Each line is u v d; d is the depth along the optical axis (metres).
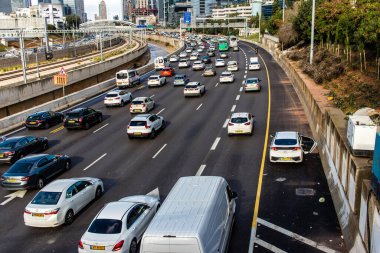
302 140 27.28
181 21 188.88
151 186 21.98
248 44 143.75
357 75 40.44
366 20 40.59
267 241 15.55
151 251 11.55
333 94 34.47
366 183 13.14
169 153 27.56
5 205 20.89
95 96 52.75
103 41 184.88
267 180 21.69
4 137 32.28
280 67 72.19
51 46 160.62
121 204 16.22
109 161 26.75
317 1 75.00
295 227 16.50
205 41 166.75
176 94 50.25
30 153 28.73
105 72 73.50
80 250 14.74
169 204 13.23
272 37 110.00
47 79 52.06
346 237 15.02
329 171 20.97
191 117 37.72
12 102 44.84
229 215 15.45
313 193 19.64
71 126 35.22
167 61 83.50
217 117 37.00
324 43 69.75
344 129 19.39
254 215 17.77
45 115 37.59
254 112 38.03
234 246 15.27
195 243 11.37
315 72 45.84
